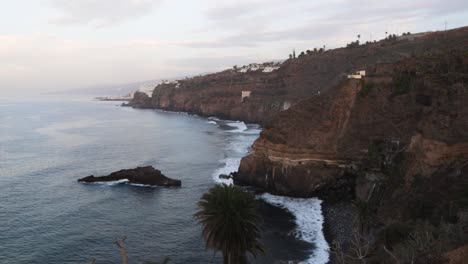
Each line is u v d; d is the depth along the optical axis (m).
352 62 184.12
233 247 34.41
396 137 74.38
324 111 85.12
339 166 79.50
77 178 91.25
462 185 50.28
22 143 144.38
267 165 83.31
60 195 77.62
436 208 49.03
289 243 54.69
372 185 69.38
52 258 50.62
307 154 80.25
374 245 45.38
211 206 34.56
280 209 70.06
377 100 82.06
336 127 83.25
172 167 104.00
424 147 59.59
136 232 59.41
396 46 170.25
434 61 80.38
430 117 63.59
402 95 79.12
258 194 80.31
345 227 59.69
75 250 52.94
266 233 58.31
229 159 113.81
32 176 92.69
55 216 65.62
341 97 85.38
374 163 71.25
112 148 134.00
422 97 74.88
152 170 89.50
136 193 79.50
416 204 52.97
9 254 51.41
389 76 83.94
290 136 82.75
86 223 62.78
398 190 60.88
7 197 75.94
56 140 152.62
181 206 71.75
